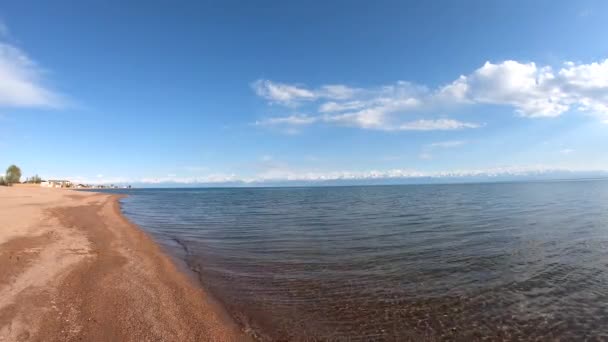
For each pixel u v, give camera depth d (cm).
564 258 1501
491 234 2111
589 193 6925
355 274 1270
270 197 8950
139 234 2103
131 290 1012
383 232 2248
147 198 8838
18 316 777
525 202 4759
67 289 975
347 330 828
